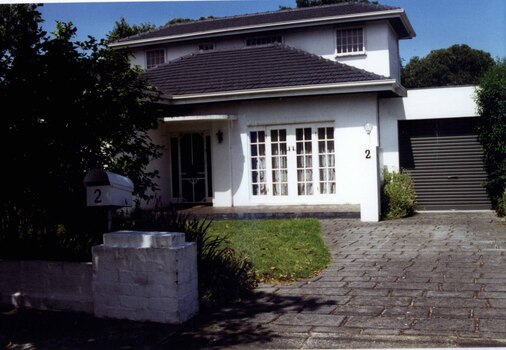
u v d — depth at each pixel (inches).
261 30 811.4
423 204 625.9
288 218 545.3
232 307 244.8
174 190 682.2
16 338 212.5
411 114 610.9
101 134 284.4
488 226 458.6
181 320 222.4
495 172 587.2
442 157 619.5
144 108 302.0
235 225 482.3
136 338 207.6
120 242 233.3
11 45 265.3
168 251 222.7
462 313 219.5
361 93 601.6
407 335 196.2
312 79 610.5
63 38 275.3
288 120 625.9
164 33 909.2
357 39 783.1
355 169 606.2
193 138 675.4
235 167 645.3
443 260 325.1
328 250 370.9
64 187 278.4
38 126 267.1
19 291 258.1
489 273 287.0
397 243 389.1
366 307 235.1
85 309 244.2
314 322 217.8
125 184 251.0
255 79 644.7
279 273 303.7
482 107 583.5
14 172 263.3
